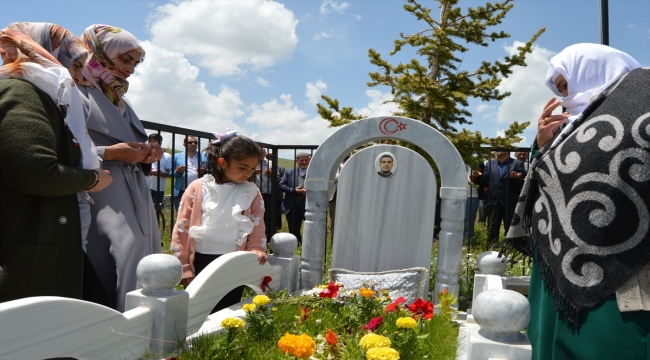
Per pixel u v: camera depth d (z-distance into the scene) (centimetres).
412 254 364
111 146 236
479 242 716
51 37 218
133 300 214
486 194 753
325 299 302
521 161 745
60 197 200
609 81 195
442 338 280
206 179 324
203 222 315
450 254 347
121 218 238
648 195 165
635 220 166
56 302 161
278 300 300
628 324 166
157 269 214
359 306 293
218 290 262
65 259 201
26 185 181
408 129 359
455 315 327
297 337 195
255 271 304
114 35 252
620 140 170
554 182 189
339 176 377
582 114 190
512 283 356
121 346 193
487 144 793
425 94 802
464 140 781
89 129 240
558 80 227
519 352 192
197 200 316
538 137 219
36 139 184
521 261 484
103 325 183
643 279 165
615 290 167
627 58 208
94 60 252
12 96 186
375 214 371
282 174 749
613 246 169
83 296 232
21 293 189
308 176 376
